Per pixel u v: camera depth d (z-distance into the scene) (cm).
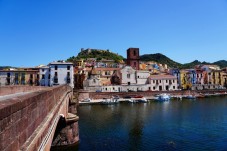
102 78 13038
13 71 11025
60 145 3186
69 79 11312
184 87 15250
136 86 12775
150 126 4953
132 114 6725
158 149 3359
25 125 702
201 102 9894
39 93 984
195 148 3381
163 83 13525
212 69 16812
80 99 10338
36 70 11375
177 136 4081
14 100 648
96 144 3606
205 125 4991
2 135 512
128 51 15275
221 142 3669
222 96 12781
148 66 18725
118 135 4191
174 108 8000
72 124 3281
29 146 677
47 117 1149
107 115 6581
